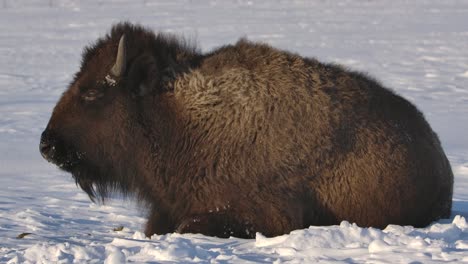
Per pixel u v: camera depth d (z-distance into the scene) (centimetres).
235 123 2220
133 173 2342
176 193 2277
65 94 2370
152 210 2366
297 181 2212
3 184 3478
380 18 14700
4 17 14700
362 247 1717
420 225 2377
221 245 1861
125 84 2317
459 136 4809
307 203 2239
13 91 6669
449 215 2539
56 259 1691
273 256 1678
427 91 6812
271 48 2342
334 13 15825
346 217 2253
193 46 2550
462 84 7275
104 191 2414
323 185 2239
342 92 2284
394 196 2272
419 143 2348
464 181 3544
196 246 1805
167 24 13012
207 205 2230
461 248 1688
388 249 1672
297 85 2250
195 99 2269
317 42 10588
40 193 3266
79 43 10425
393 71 8069
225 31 11831
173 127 2281
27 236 2222
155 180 2306
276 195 2195
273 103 2222
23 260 1706
